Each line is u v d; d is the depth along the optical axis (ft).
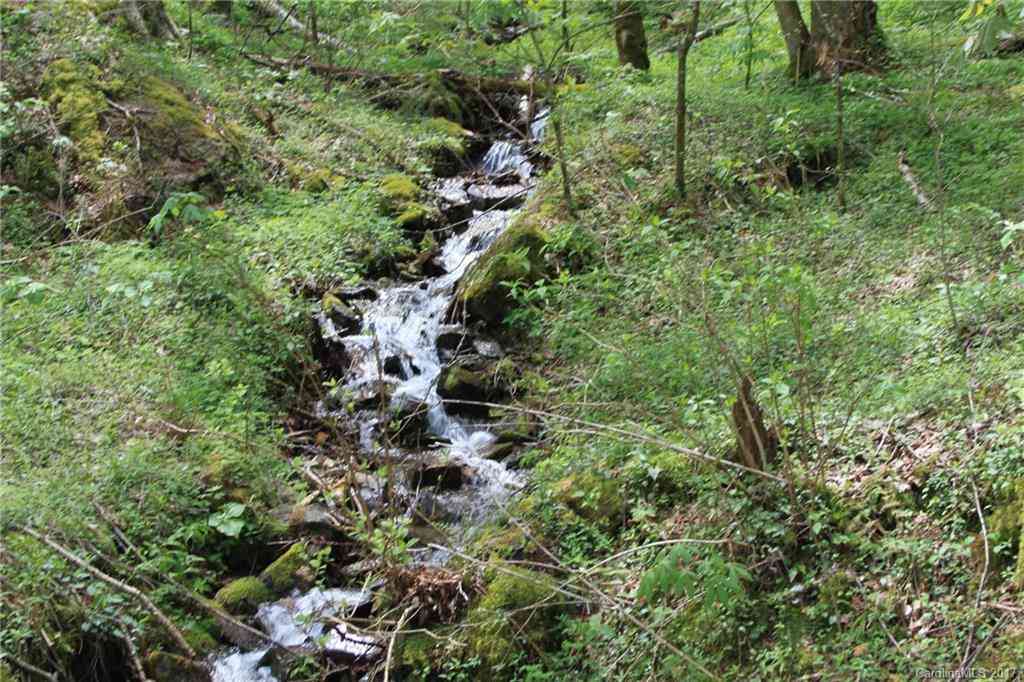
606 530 21.43
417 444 28.19
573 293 29.99
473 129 52.60
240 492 23.65
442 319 33.12
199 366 28.17
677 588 14.40
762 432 20.20
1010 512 17.66
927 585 17.69
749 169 33.58
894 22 54.13
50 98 38.04
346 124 46.55
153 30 48.32
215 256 27.07
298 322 30.55
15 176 35.42
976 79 42.39
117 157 36.78
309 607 21.29
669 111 42.47
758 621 18.19
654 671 17.85
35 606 18.33
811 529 18.89
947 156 34.88
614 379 25.04
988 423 19.81
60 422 23.93
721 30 59.82
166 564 20.81
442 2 59.57
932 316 24.91
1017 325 23.25
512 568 20.62
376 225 37.29
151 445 23.57
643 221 33.68
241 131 42.04
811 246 30.12
